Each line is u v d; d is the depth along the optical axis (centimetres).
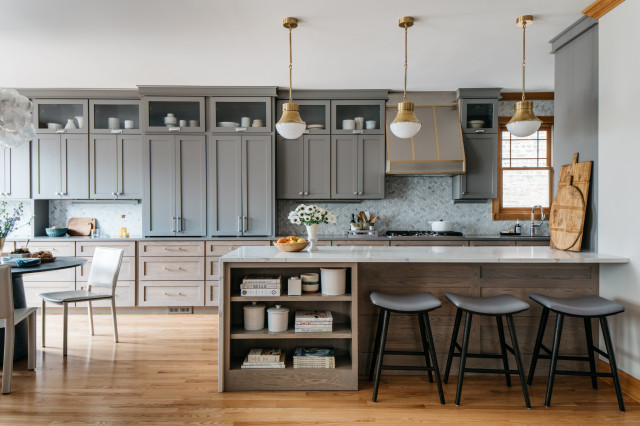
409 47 369
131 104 504
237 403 257
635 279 264
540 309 298
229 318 277
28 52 377
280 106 507
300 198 508
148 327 427
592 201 307
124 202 534
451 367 301
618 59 278
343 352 304
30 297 479
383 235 541
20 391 272
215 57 391
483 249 328
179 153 495
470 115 514
